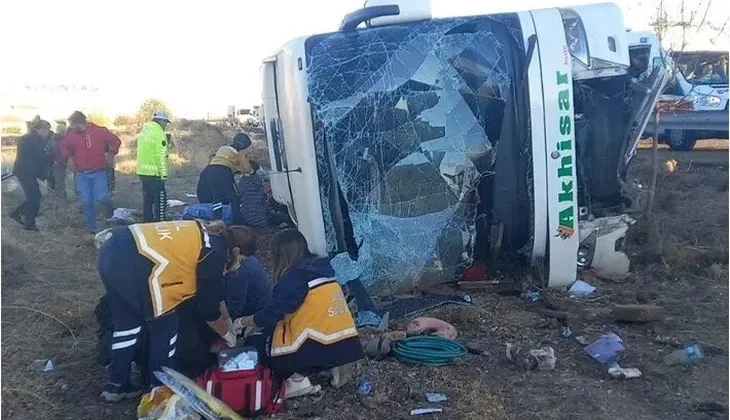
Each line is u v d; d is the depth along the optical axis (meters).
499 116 6.15
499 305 6.11
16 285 7.00
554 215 6.18
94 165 9.95
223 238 4.77
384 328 5.57
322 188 5.94
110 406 4.39
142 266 4.15
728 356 4.93
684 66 15.89
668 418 4.12
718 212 9.38
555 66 6.09
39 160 10.13
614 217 6.59
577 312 5.78
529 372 4.79
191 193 14.83
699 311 5.88
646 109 6.71
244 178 9.68
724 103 15.11
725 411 4.17
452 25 6.26
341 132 5.88
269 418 4.17
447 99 6.07
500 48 6.19
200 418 3.84
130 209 11.97
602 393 4.45
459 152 6.11
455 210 6.19
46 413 4.31
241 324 4.65
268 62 6.99
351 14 6.33
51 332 5.72
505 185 6.13
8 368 4.98
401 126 5.96
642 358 4.95
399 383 4.60
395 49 6.05
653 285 6.59
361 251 5.98
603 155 6.63
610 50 6.27
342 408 4.30
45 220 10.77
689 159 14.63
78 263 8.11
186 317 4.50
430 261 6.21
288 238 4.46
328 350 4.28
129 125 35.22
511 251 6.44
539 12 6.33
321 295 4.32
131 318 4.33
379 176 5.96
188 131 26.77
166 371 4.10
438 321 5.52
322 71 5.90
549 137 6.10
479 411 4.13
